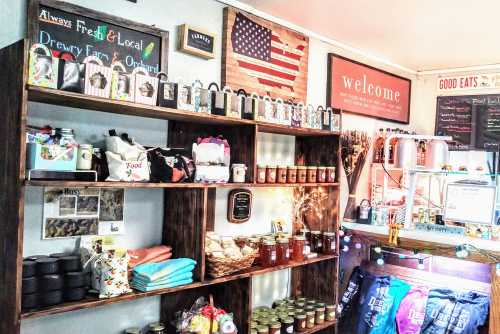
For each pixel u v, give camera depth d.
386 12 3.18
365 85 4.30
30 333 2.22
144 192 2.66
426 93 5.02
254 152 2.80
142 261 2.45
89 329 2.44
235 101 2.68
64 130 2.07
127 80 2.15
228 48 3.03
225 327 2.62
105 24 2.40
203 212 2.52
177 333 2.62
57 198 2.29
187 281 2.46
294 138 3.70
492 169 3.66
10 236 1.85
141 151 2.25
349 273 4.21
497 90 4.59
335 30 3.66
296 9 3.19
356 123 4.27
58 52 2.22
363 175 4.40
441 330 3.51
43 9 2.17
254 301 3.45
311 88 3.77
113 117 2.50
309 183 3.22
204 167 2.54
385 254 4.17
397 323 3.68
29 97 2.03
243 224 3.30
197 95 2.48
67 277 2.04
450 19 3.28
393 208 4.09
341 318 4.02
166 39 2.67
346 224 4.04
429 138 3.83
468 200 3.46
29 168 1.88
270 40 3.34
